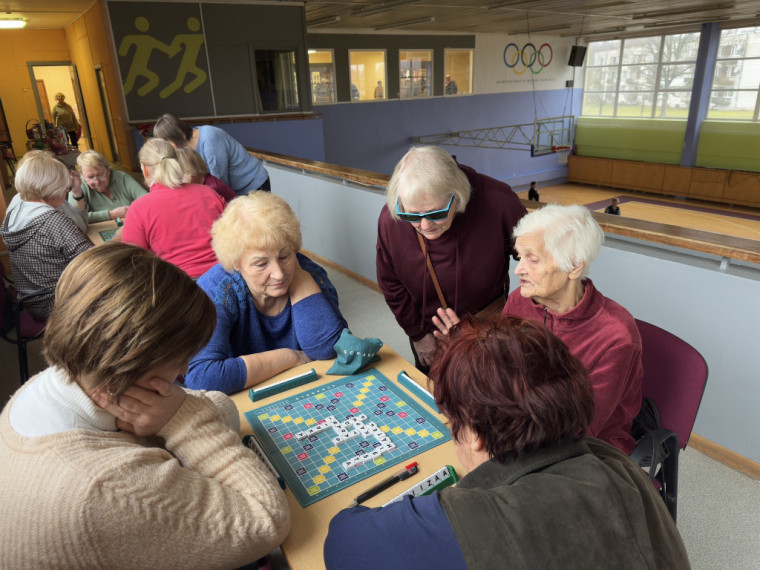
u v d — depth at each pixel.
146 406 0.75
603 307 1.28
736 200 13.69
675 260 1.99
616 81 16.02
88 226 3.21
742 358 1.90
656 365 1.40
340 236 4.23
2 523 0.63
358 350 1.43
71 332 0.64
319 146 8.40
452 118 14.74
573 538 0.56
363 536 0.65
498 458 0.65
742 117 13.33
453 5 9.09
